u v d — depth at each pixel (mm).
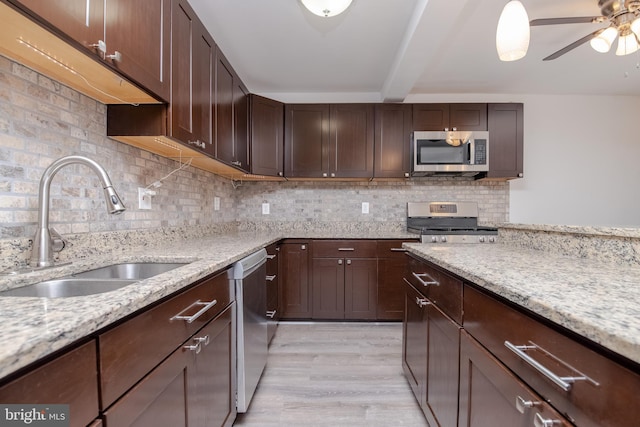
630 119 3363
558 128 3369
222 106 2064
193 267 1087
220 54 2023
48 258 1035
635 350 446
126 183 1558
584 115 3369
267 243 2080
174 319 926
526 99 3365
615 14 1734
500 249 1514
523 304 698
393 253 2820
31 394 485
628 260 1048
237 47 2385
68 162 1039
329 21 2049
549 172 3373
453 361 1167
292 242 2836
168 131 1381
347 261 2820
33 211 1080
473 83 3082
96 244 1345
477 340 996
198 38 1671
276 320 2674
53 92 1148
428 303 1437
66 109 1203
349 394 1741
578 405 587
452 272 1146
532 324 725
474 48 2406
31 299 684
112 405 657
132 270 1335
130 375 718
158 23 1284
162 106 1381
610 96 3363
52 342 490
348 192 3344
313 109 3006
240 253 1489
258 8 1924
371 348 2311
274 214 3346
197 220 2379
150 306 812
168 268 1354
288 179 3248
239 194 3342
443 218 3336
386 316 2820
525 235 1585
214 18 2023
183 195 2156
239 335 1494
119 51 1045
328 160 3006
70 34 850
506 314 833
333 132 3008
